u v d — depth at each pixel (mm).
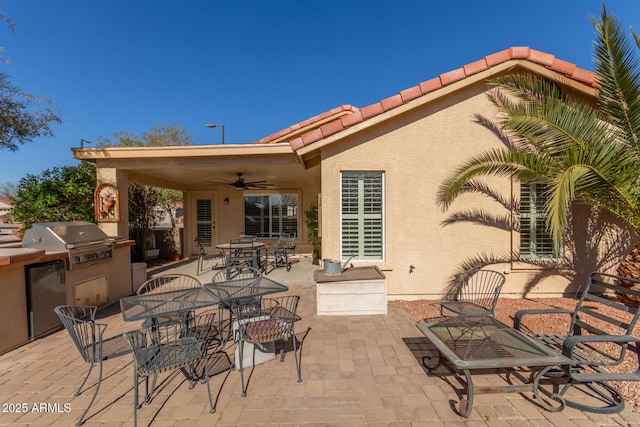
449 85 5520
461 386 2938
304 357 3555
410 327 4434
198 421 2488
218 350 3768
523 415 2510
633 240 5746
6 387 3006
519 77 5059
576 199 5750
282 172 8734
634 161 4082
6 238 8055
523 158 4742
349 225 5910
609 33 3994
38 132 6602
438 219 5840
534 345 2773
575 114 4375
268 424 2447
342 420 2482
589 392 2785
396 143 5809
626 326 2840
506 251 5828
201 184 11734
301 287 6773
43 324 4223
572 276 5844
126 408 2670
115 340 3242
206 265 9844
